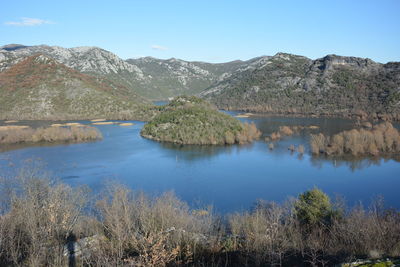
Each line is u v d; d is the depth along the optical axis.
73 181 71.44
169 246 29.48
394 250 24.73
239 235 36.28
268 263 27.69
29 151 102.81
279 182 75.62
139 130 151.12
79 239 31.06
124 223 33.59
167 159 96.56
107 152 104.19
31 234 28.08
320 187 72.31
